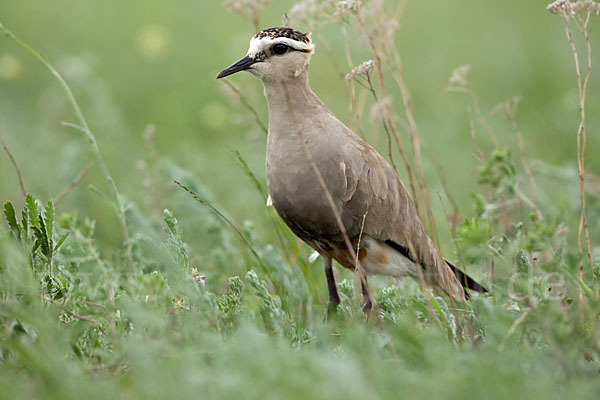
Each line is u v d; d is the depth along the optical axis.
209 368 7.34
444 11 24.84
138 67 21.34
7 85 20.42
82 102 18.00
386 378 6.97
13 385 6.91
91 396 6.77
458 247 10.34
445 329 8.88
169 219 9.38
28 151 16.42
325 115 10.45
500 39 22.55
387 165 10.75
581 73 20.45
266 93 10.64
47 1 23.75
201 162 15.60
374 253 10.66
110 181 10.12
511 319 8.35
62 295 8.84
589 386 7.08
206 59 21.75
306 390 6.55
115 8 24.03
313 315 10.44
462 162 16.33
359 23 10.40
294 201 10.34
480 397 6.74
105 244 12.77
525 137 17.12
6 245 8.16
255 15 11.02
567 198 13.48
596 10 9.50
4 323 8.06
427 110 18.98
